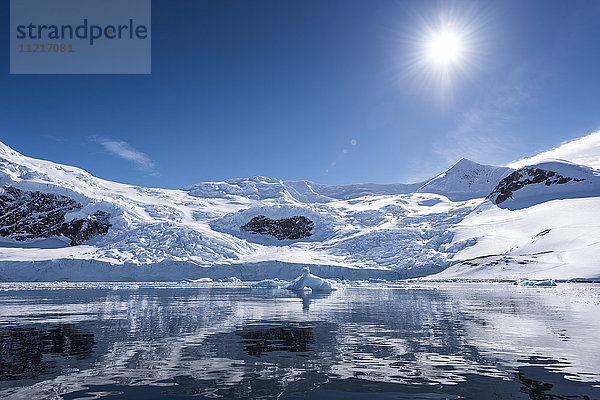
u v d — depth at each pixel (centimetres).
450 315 1586
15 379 636
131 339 1024
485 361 758
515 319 1427
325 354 830
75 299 2728
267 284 5381
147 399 533
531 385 592
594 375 650
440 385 596
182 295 3241
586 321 1355
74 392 567
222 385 602
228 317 1549
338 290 4234
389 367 715
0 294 3409
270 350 873
